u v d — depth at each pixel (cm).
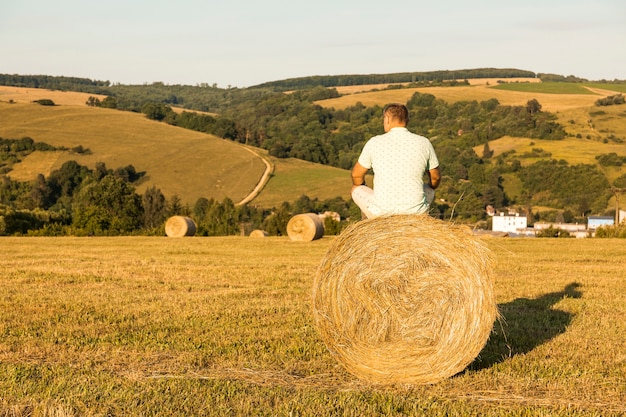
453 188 8569
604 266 1678
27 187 10169
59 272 1492
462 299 631
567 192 8806
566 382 620
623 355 721
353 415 523
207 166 11431
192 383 600
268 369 660
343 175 11294
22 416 509
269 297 1116
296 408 532
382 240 646
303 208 9100
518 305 1049
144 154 11781
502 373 650
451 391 599
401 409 544
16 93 18888
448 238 638
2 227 4662
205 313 952
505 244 2503
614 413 536
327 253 659
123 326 855
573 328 863
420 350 631
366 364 639
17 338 783
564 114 13988
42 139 12094
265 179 10956
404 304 636
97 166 10462
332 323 651
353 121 15775
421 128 14612
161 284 1295
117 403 539
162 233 4250
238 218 7169
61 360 685
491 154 10738
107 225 4509
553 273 1516
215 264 1709
